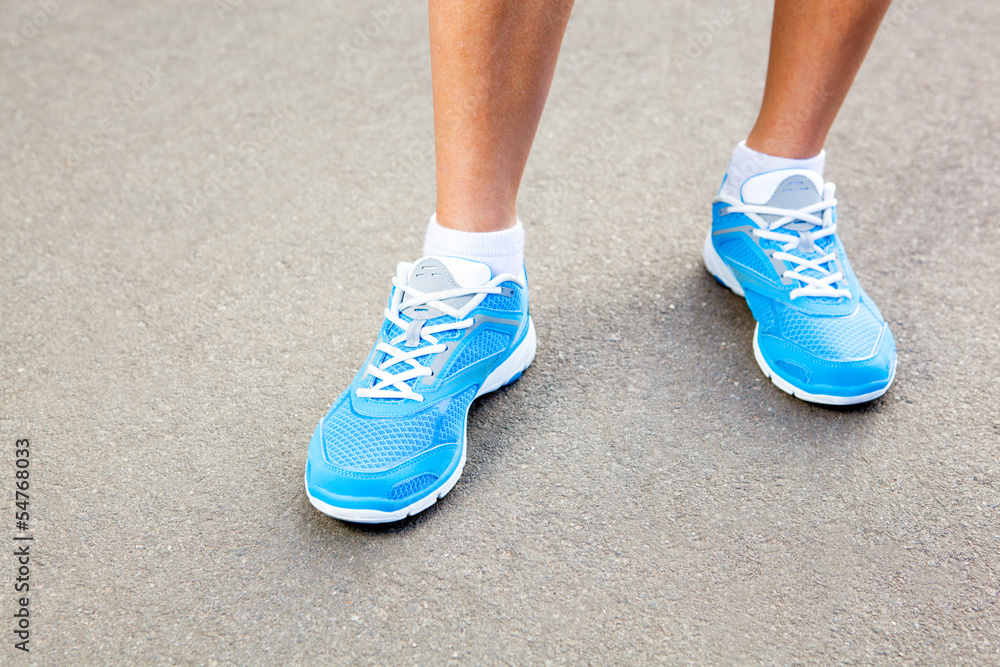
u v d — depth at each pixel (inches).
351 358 51.8
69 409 48.0
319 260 60.6
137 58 88.4
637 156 72.0
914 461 44.2
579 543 40.1
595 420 47.0
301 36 92.7
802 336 47.1
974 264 58.5
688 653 35.4
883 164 70.0
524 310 47.9
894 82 81.7
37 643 35.7
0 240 62.4
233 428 46.8
